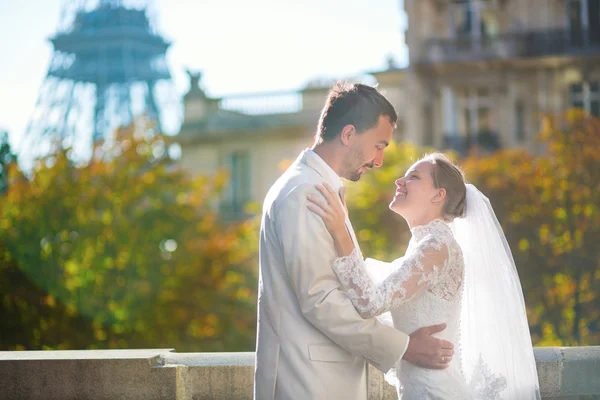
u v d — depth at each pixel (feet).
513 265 11.81
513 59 90.12
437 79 92.89
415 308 11.31
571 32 90.58
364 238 67.15
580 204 65.41
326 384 10.75
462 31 94.27
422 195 11.72
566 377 13.55
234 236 78.48
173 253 74.59
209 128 113.19
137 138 76.95
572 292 63.77
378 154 11.41
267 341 11.03
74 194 70.95
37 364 13.44
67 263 68.74
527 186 66.64
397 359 10.79
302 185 10.82
